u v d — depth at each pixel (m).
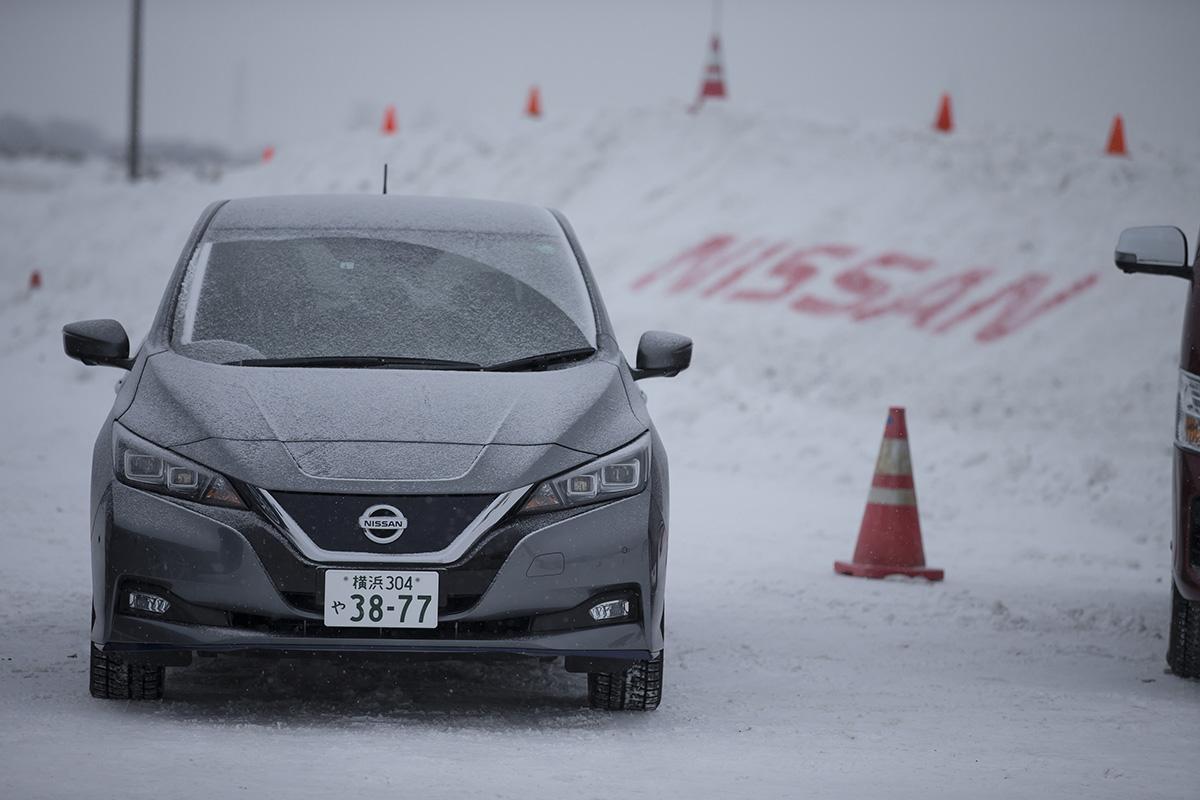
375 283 26.41
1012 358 71.31
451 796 18.12
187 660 21.97
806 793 19.16
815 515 49.78
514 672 27.09
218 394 23.38
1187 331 28.81
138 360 25.30
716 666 28.55
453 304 26.14
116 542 21.98
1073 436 64.06
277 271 26.56
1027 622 34.44
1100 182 89.19
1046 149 95.00
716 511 49.84
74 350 25.58
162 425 22.84
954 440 60.62
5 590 32.78
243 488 21.80
